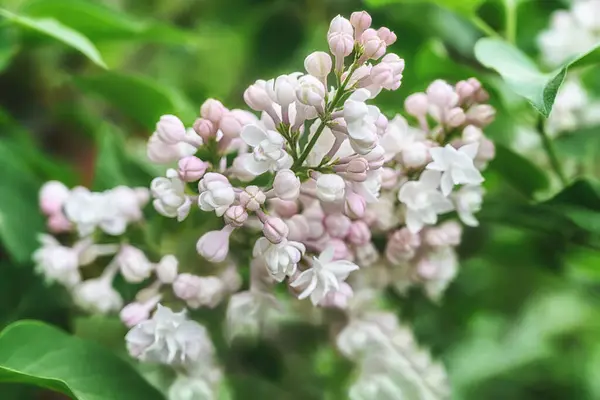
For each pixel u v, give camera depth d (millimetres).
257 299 563
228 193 524
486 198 649
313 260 537
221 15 786
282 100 521
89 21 677
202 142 546
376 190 541
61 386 551
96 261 612
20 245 634
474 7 646
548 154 643
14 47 667
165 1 834
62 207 599
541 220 630
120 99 657
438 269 595
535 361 931
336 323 607
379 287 602
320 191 526
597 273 703
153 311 569
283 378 662
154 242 592
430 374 626
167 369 629
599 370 935
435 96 567
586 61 579
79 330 653
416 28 732
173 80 860
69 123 750
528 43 707
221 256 541
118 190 589
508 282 786
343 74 529
